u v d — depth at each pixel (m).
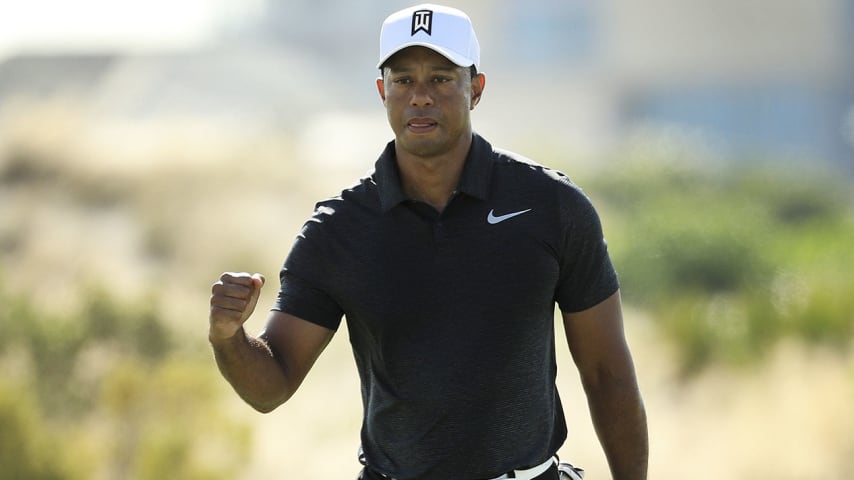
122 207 65.69
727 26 155.50
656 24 158.25
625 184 85.38
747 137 154.00
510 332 12.78
